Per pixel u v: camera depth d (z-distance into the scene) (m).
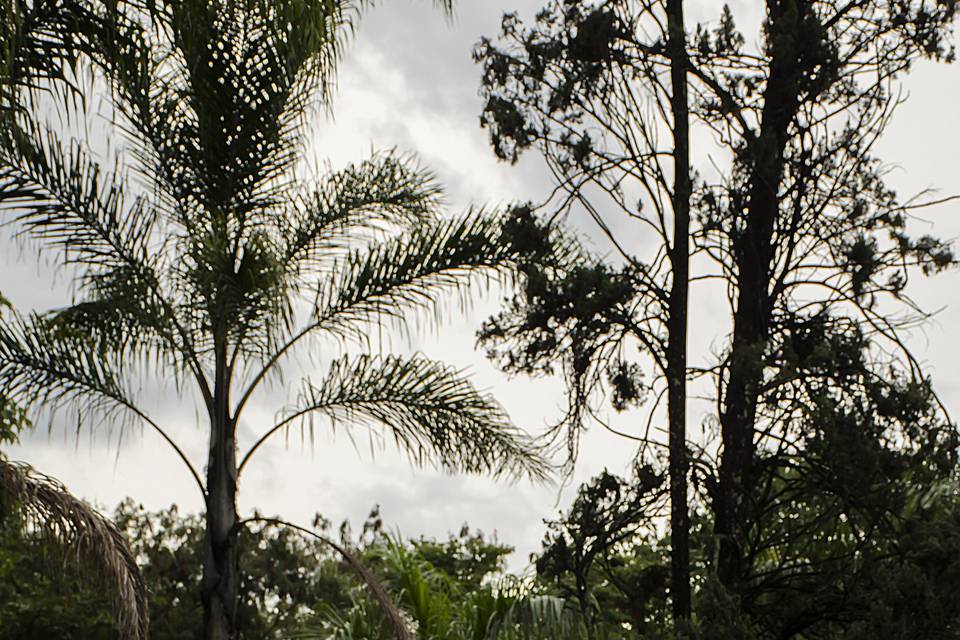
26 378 10.00
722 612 9.27
